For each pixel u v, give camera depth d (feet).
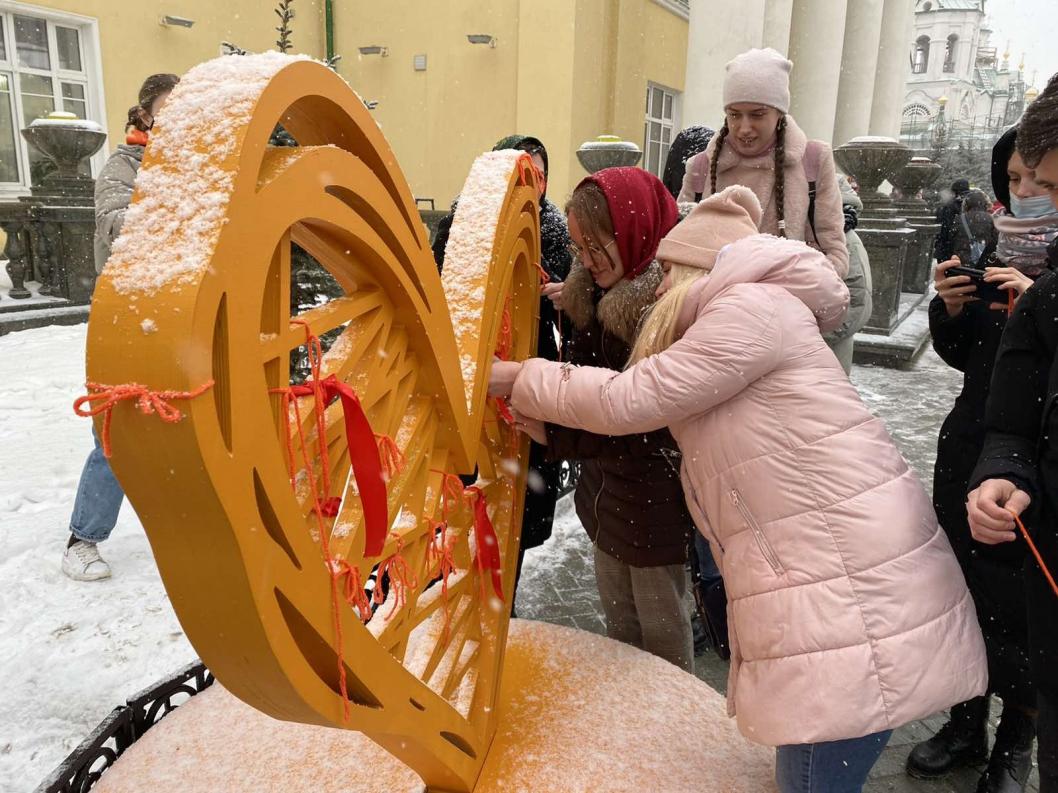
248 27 40.09
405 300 3.64
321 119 3.11
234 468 2.37
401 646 4.13
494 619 5.57
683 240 5.37
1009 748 6.59
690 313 5.14
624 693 6.02
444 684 4.95
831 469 4.61
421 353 3.96
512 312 6.34
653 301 5.80
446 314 4.13
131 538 11.51
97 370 2.19
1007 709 6.57
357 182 3.10
